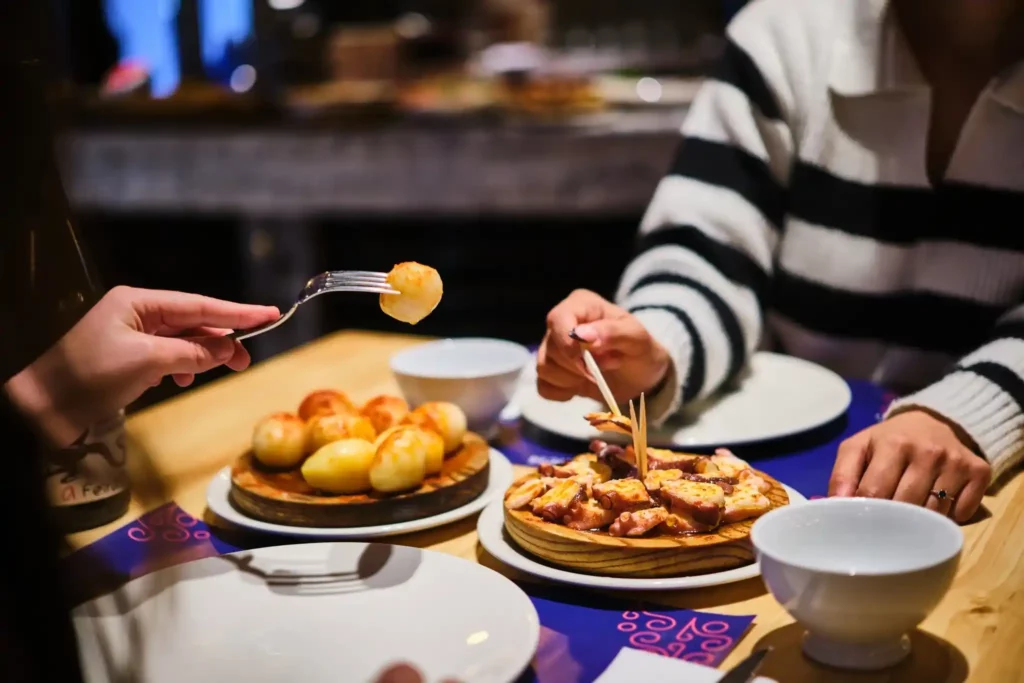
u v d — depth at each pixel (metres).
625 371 1.21
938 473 0.96
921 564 0.68
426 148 3.10
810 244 1.58
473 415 1.22
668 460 0.96
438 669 0.71
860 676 0.69
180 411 1.37
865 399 1.37
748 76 1.58
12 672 0.46
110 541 0.96
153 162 3.27
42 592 0.47
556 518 0.88
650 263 1.48
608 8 4.73
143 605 0.79
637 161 3.00
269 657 0.74
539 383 1.22
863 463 1.00
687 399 1.25
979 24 1.39
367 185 3.17
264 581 0.84
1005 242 1.41
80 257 0.90
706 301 1.38
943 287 1.47
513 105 3.25
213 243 3.54
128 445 1.04
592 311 1.21
